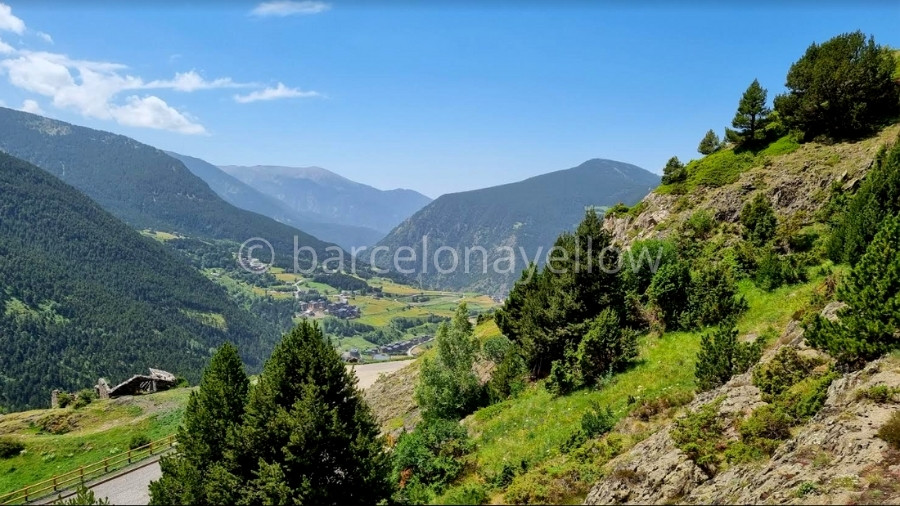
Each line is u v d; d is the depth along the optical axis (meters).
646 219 54.16
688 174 55.91
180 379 73.88
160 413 60.00
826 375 18.44
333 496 21.78
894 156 33.50
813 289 30.52
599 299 35.25
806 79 49.62
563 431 25.78
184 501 23.17
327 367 23.67
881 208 30.92
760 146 53.50
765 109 52.91
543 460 23.08
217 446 25.91
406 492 23.27
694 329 32.75
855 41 47.97
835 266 32.88
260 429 22.41
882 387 15.53
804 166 46.12
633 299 38.00
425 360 38.75
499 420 31.25
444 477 24.11
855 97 46.66
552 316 35.56
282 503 20.48
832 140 47.75
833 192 41.03
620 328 32.81
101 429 58.16
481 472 23.91
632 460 19.12
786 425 17.16
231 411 26.77
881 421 14.58
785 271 33.66
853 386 16.91
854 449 14.04
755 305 32.53
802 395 18.05
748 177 49.06
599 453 21.08
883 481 12.59
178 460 25.70
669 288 34.41
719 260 40.78
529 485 19.44
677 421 19.73
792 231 38.81
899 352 17.27
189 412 27.73
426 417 36.94
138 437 50.75
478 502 19.53
